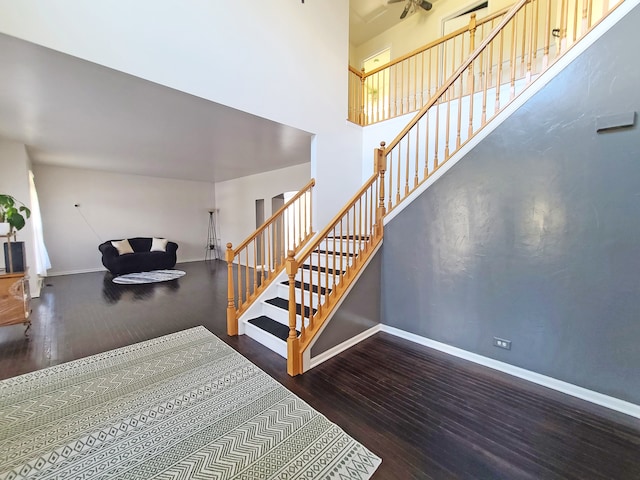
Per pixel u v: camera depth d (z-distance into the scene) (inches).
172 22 103.0
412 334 120.8
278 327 119.1
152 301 176.2
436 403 79.6
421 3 210.5
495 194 96.7
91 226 269.4
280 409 76.8
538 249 88.6
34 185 228.2
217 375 93.7
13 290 121.5
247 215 308.7
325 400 80.7
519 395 83.4
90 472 57.4
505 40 183.0
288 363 95.4
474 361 103.2
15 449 63.0
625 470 57.9
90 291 199.6
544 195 87.0
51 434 67.6
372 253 123.9
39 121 136.7
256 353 109.1
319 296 104.9
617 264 76.2
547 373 87.8
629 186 74.0
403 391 85.3
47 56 83.4
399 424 71.2
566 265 84.0
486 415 74.5
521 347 92.7
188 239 336.5
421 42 237.8
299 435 67.4
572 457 61.2
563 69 83.7
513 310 94.0
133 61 94.3
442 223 109.7
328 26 166.1
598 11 143.7
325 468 58.4
